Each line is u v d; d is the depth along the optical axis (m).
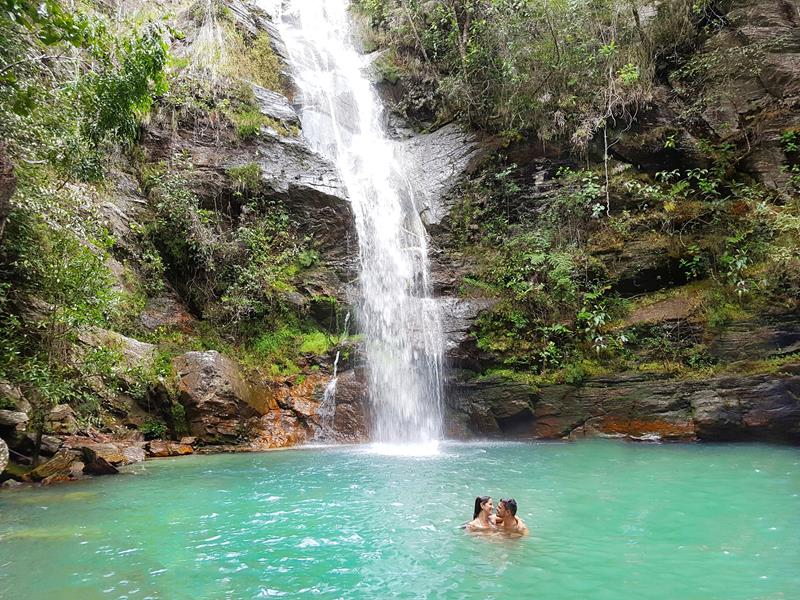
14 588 4.21
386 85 21.23
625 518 5.98
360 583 4.30
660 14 16.00
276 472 8.76
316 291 14.52
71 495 7.23
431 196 17.06
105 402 10.34
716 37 15.66
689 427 11.16
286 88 19.05
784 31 15.13
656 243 13.62
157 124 14.75
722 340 11.87
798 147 13.43
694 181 14.48
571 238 14.67
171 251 13.88
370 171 18.28
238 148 15.51
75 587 4.23
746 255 12.47
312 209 15.39
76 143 9.54
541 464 9.22
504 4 16.73
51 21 7.98
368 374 13.27
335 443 12.20
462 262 15.63
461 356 13.21
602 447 10.76
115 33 14.02
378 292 15.11
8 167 6.19
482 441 12.39
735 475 8.03
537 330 13.59
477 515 5.76
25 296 9.20
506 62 16.22
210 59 16.64
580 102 15.86
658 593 4.02
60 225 9.25
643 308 13.17
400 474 8.54
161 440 10.73
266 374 12.98
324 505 6.68
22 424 8.55
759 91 14.65
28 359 8.55
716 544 5.10
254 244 14.38
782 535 5.33
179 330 12.99
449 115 19.27
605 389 12.23
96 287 9.17
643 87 15.21
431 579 4.35
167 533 5.59
